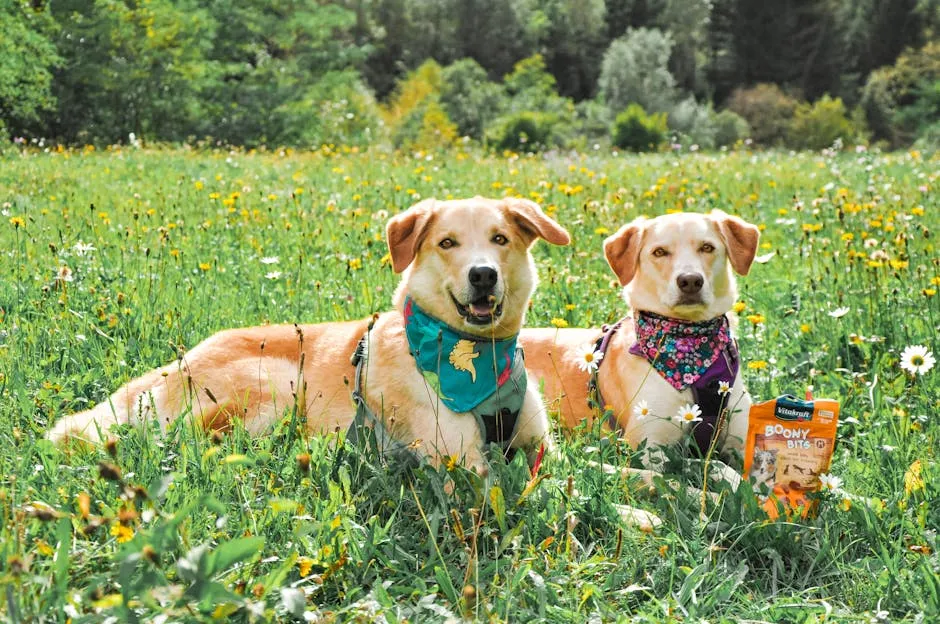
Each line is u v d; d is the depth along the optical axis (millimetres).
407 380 4316
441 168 15938
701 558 3512
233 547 2598
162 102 32625
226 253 8039
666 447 4418
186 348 5469
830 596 3420
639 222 5133
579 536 3764
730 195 12414
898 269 6539
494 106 58688
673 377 4750
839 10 90062
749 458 3924
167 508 3393
